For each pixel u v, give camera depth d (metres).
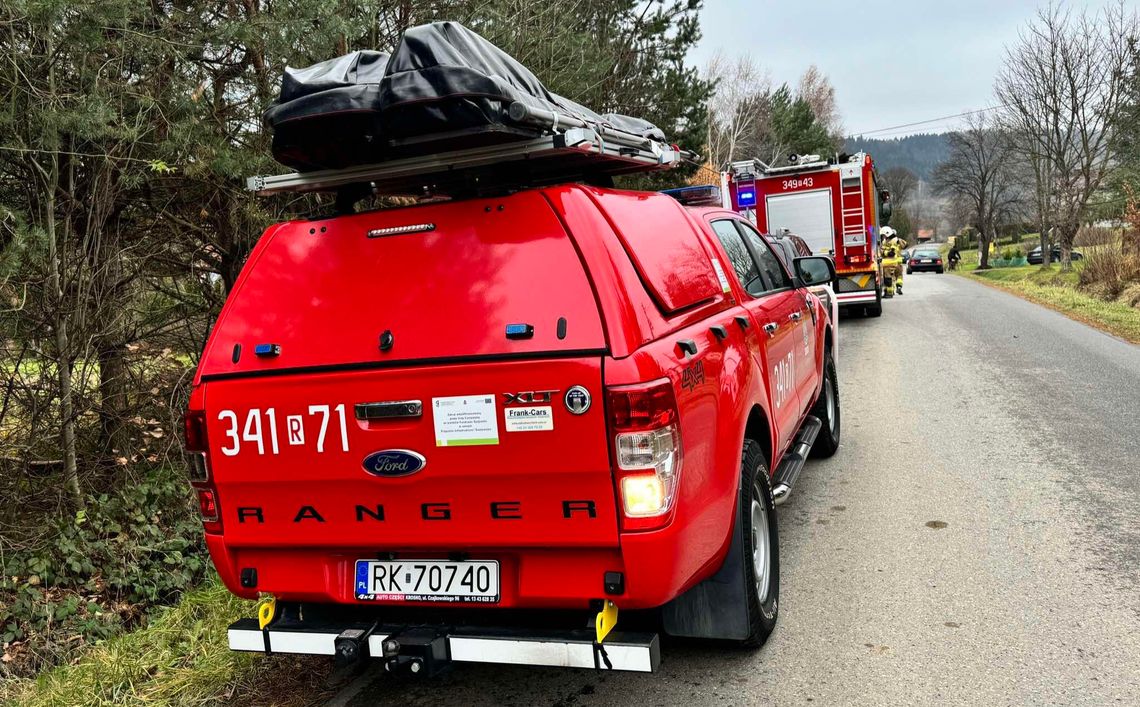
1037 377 10.38
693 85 18.23
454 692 3.69
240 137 6.95
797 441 5.74
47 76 5.24
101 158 5.66
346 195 3.64
